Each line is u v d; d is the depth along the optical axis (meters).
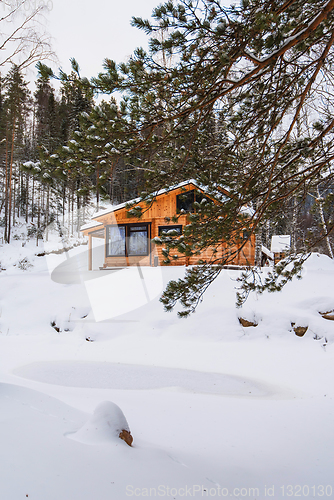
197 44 2.68
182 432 2.96
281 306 9.79
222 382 5.64
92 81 2.54
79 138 2.56
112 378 5.39
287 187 3.98
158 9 2.61
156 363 7.02
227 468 2.13
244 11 2.59
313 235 4.37
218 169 3.55
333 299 9.73
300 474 2.18
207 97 2.87
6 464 1.24
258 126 3.37
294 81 2.94
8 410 1.92
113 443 1.83
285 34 2.38
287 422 3.44
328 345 8.22
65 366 6.21
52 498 1.11
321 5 2.69
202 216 3.45
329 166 3.97
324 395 4.94
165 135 2.93
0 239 32.38
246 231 3.63
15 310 11.18
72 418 2.15
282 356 7.61
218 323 9.48
